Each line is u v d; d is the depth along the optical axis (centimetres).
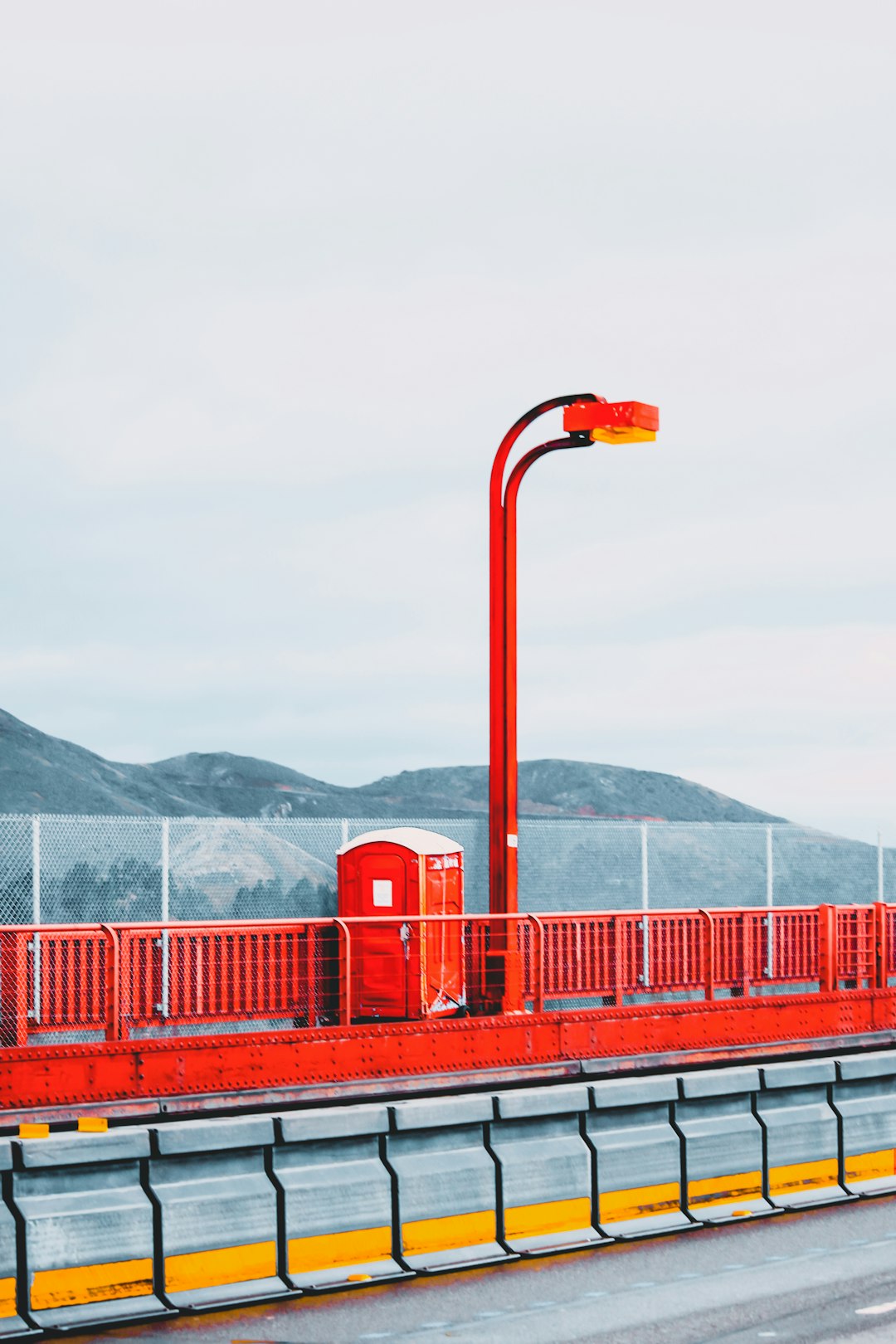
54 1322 906
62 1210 920
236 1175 994
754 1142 1255
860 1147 1335
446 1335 903
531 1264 1083
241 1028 1602
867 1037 1667
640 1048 1488
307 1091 1248
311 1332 910
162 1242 950
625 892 3353
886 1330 909
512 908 1630
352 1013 1627
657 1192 1188
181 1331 912
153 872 2680
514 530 1648
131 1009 1323
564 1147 1142
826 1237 1165
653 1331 909
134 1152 951
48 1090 1134
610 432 1598
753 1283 1026
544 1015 1417
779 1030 1606
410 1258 1052
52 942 1276
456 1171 1083
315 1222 1014
